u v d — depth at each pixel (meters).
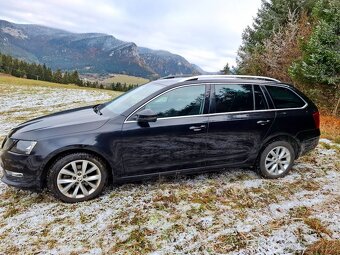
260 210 4.09
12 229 3.66
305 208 4.14
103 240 3.45
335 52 12.29
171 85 4.58
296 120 5.14
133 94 5.13
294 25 18.86
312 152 6.56
